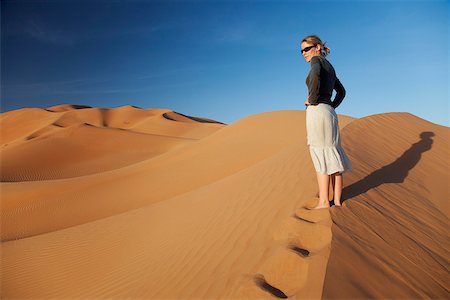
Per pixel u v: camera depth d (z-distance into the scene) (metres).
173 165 20.69
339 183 3.56
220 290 2.96
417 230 3.74
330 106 3.34
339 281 2.27
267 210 4.50
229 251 3.82
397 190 5.03
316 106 3.31
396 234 3.39
